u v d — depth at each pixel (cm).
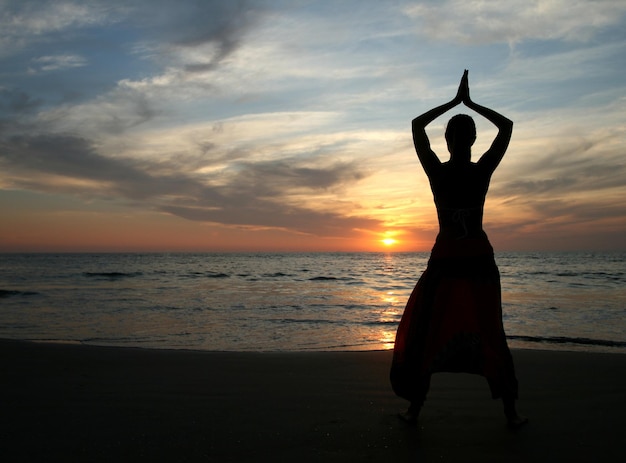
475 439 279
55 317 1220
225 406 356
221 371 495
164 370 499
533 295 1873
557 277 3309
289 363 538
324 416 328
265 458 253
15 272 4094
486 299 285
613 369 496
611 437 281
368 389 409
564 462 245
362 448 266
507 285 2502
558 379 448
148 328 1032
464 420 316
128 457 255
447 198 293
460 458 251
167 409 348
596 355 583
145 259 9469
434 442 274
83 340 877
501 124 300
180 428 303
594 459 248
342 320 1173
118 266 5678
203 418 325
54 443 277
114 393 397
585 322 1116
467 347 279
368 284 2823
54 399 377
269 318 1209
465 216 289
